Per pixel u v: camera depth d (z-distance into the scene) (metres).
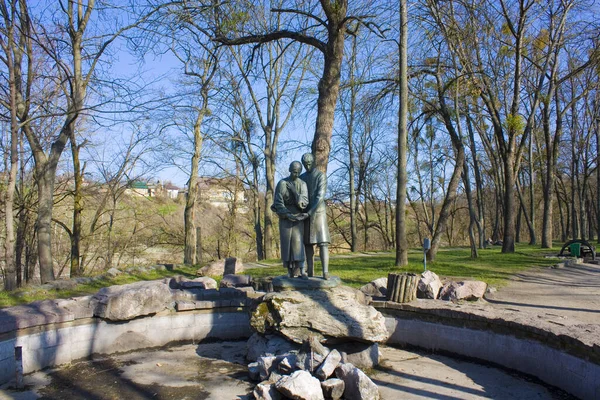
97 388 6.68
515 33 22.05
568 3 23.25
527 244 36.09
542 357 6.71
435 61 19.50
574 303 9.80
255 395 6.09
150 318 8.78
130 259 28.14
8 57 12.34
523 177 46.72
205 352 8.54
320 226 7.99
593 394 5.75
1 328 6.88
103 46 15.00
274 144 27.80
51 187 14.46
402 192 15.41
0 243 21.62
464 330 7.92
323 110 14.52
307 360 6.47
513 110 22.17
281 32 15.05
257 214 30.44
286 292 7.70
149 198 28.95
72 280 12.28
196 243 23.45
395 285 8.98
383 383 6.74
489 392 6.40
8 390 6.57
